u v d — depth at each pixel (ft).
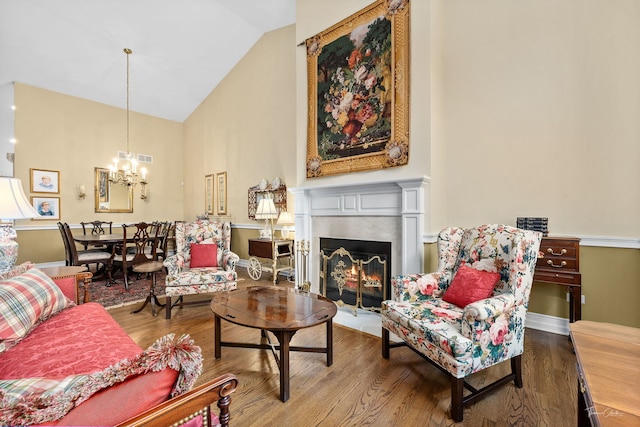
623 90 7.55
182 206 24.50
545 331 8.62
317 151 12.17
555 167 8.42
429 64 9.15
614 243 7.61
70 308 6.56
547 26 8.54
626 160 7.53
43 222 17.93
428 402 5.58
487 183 9.46
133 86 19.53
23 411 1.84
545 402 5.50
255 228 18.21
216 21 16.02
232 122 19.86
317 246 12.21
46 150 18.06
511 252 6.18
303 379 6.35
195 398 2.50
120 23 15.07
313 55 12.33
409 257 9.19
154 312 10.27
